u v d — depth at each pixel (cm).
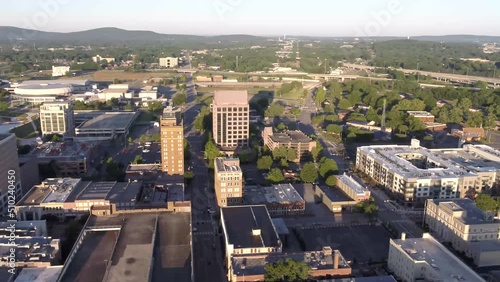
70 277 18112
